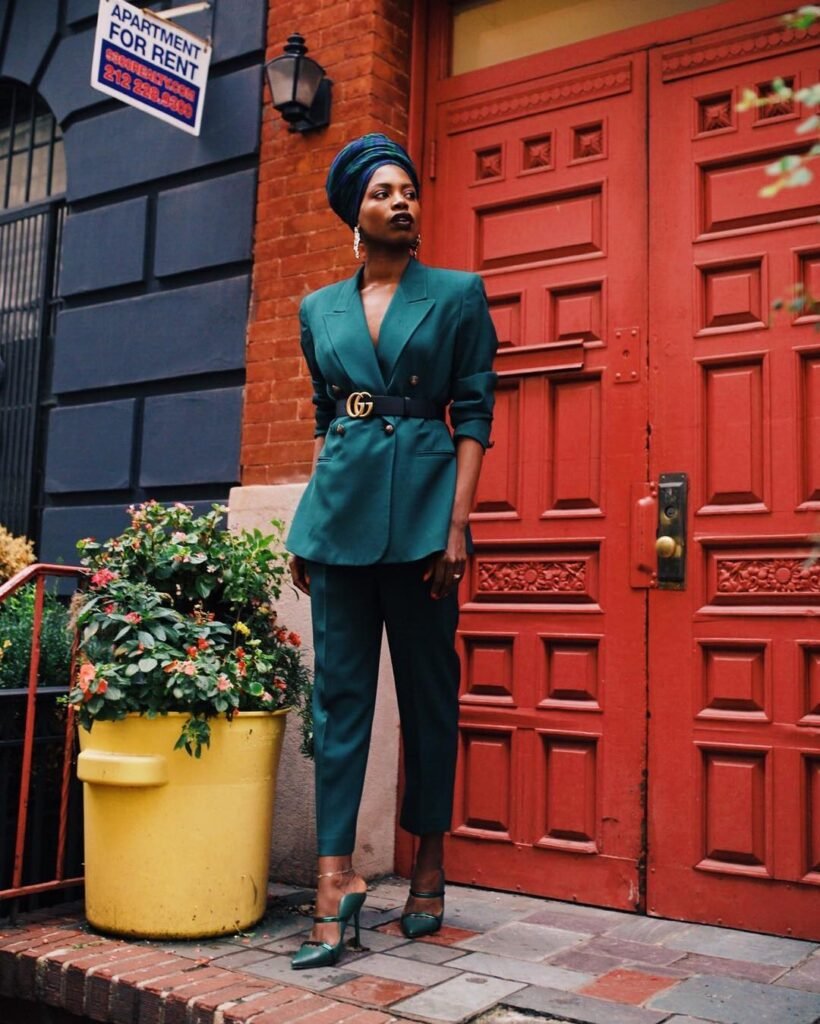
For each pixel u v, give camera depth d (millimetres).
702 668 3314
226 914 3035
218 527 4227
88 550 3379
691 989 2609
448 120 4070
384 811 3789
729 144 3451
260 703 3109
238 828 3062
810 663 3164
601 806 3428
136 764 2949
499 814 3621
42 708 3486
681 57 3570
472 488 2951
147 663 2949
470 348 3002
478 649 3734
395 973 2719
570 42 3857
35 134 5703
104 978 2711
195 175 4578
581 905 3424
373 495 2891
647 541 3434
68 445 4836
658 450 3457
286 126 4266
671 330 3482
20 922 3213
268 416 4148
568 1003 2504
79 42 5133
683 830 3285
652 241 3553
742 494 3312
